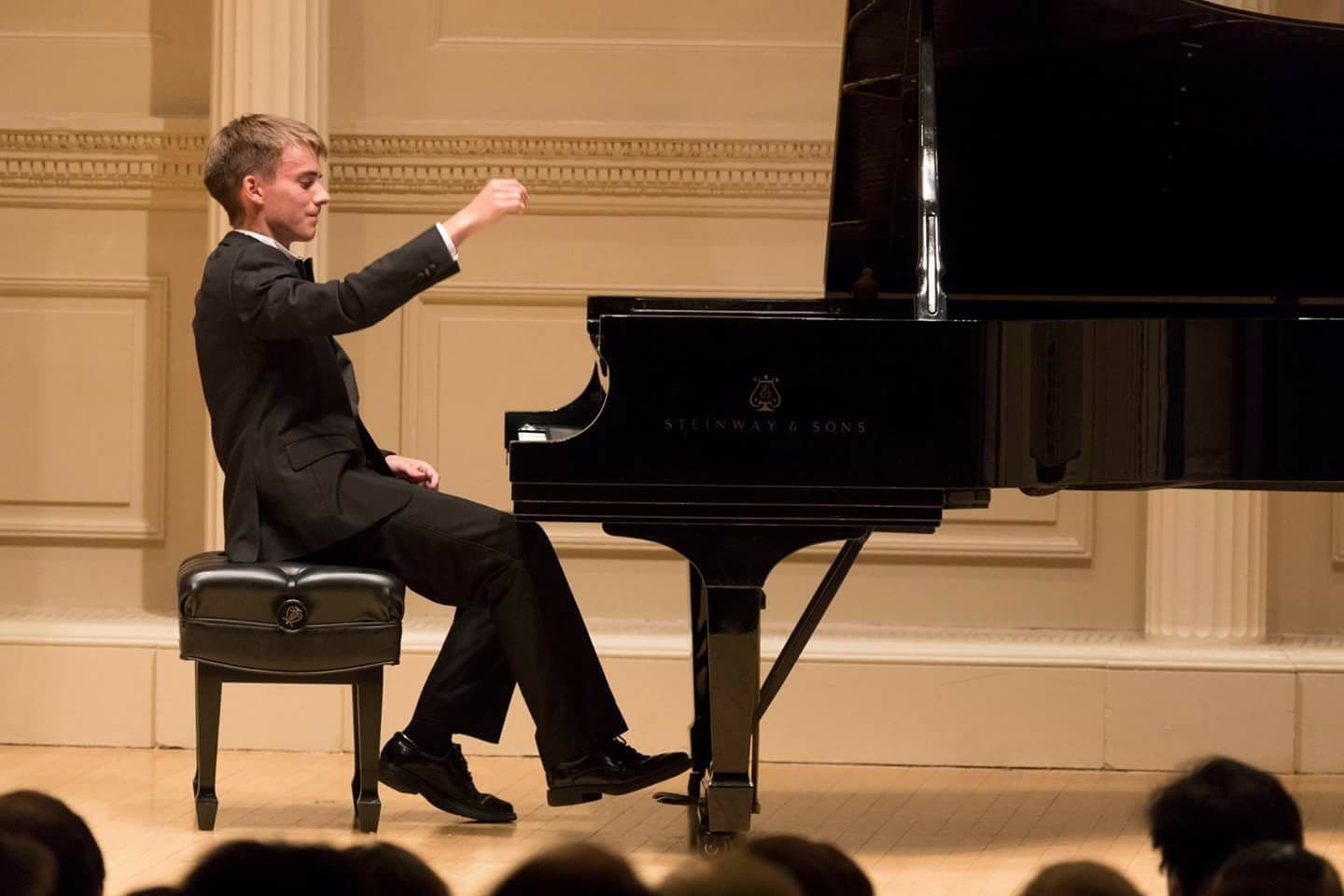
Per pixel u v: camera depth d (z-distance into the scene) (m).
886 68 11.84
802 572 16.09
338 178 16.08
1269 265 12.74
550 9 16.25
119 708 14.96
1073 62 12.05
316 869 4.92
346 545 12.00
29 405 16.19
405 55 16.22
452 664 12.27
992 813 13.10
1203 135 12.38
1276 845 5.23
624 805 13.17
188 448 16.22
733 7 16.25
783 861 5.20
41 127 15.98
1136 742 14.69
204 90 16.25
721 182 16.09
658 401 10.67
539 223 16.20
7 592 16.25
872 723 14.80
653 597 16.11
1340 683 14.59
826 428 10.70
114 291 16.12
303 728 14.83
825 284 12.42
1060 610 16.03
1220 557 15.20
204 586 11.46
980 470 10.73
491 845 11.84
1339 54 11.99
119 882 10.63
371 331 16.17
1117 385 10.89
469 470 16.20
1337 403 11.14
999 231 12.62
